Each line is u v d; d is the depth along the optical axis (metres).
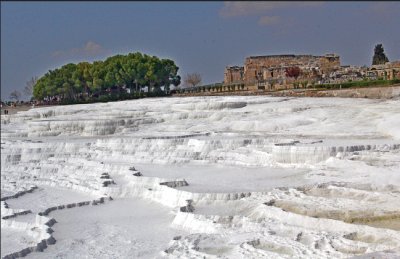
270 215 26.91
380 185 27.94
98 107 87.38
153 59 130.12
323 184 29.50
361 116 49.75
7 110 121.25
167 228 30.67
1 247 32.72
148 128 64.25
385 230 22.33
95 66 137.88
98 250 29.23
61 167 50.81
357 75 86.00
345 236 22.77
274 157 38.31
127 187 39.75
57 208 38.41
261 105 63.03
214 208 30.84
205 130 55.47
